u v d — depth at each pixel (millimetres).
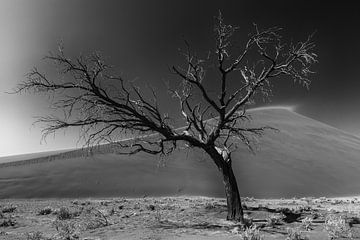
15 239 14492
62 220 20297
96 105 16906
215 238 14047
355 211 25656
